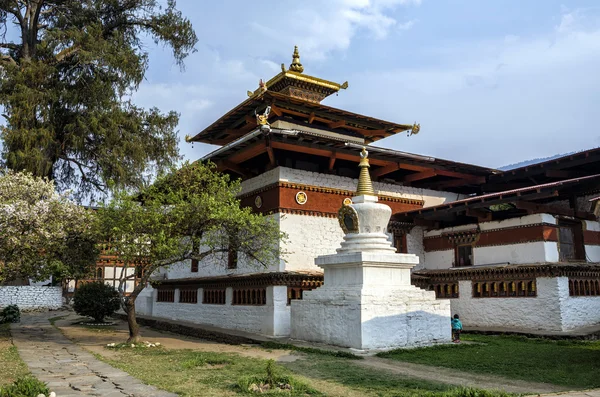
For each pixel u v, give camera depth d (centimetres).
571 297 1809
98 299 2592
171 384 957
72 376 1050
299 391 900
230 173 2372
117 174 2762
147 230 1567
